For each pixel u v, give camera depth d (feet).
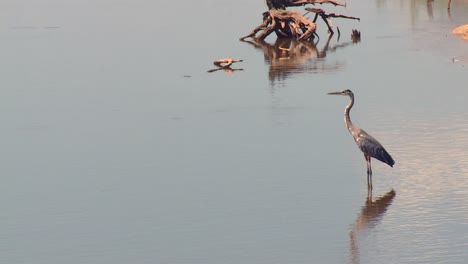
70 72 156.46
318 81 140.77
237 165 93.45
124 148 102.53
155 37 201.57
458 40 180.55
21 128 114.42
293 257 67.72
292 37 197.36
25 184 89.51
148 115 119.85
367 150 85.05
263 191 84.43
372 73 146.20
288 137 104.47
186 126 112.27
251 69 155.94
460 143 98.27
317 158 95.14
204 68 157.89
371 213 77.10
